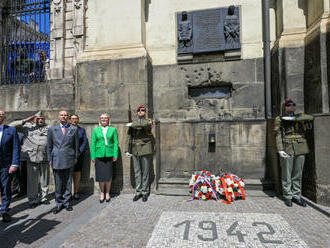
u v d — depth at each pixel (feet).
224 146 15.20
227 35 15.80
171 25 16.81
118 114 15.17
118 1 15.98
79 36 17.95
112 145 13.19
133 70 15.14
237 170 14.97
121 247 7.98
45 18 19.45
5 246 8.26
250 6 15.89
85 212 11.39
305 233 8.74
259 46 15.64
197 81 16.29
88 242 8.39
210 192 13.05
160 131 16.06
